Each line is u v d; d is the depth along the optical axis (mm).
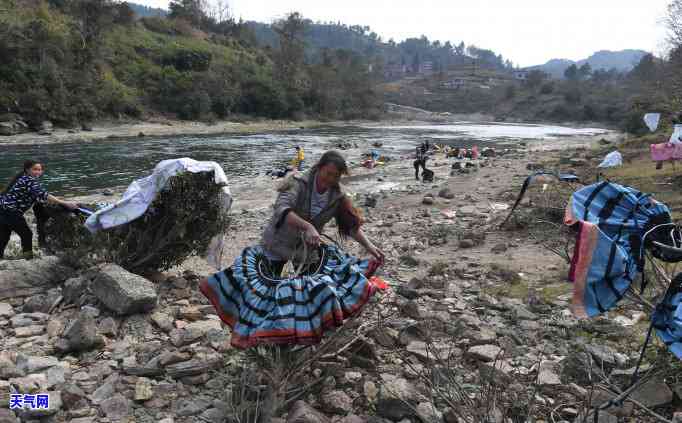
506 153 32219
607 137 54500
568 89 134750
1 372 3740
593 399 3545
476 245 8766
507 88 155375
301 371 3596
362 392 3744
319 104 86875
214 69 73000
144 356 4176
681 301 2963
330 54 127438
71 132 43219
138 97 58969
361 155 31516
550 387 3730
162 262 6055
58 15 60875
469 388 3674
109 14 58438
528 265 7266
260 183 20219
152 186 5676
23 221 6855
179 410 3449
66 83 46750
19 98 41344
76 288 5172
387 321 4934
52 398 3445
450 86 176250
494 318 5211
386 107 120375
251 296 3344
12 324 4641
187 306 5270
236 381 3732
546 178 17250
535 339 4648
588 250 3186
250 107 72625
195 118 61688
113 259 5715
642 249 3295
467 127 86688
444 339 4598
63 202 5828
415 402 3514
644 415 3422
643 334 4586
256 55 98750
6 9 53625
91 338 4211
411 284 6180
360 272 3473
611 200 3604
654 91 32875
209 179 5945
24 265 5473
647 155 21438
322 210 3584
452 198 14750
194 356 4137
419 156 20344
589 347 4270
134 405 3516
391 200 15023
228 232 10648
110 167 25016
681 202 10852
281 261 3678
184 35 89250
